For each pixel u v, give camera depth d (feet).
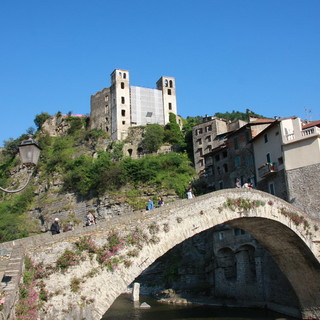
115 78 375.45
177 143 336.90
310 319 125.80
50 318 62.54
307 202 148.77
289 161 158.81
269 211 106.63
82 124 403.13
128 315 157.79
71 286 66.74
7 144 428.56
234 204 98.17
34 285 62.85
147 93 382.01
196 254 227.81
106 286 70.59
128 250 75.51
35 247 65.92
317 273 120.37
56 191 314.14
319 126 171.53
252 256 178.09
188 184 272.72
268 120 208.44
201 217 89.97
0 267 60.90
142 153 337.52
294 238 115.85
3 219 308.19
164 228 82.33
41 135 406.00
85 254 70.18
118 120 360.89
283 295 142.92
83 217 288.71
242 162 203.92
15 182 364.58
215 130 302.04
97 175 291.58
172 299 207.41
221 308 168.35
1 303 50.26
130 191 278.67
